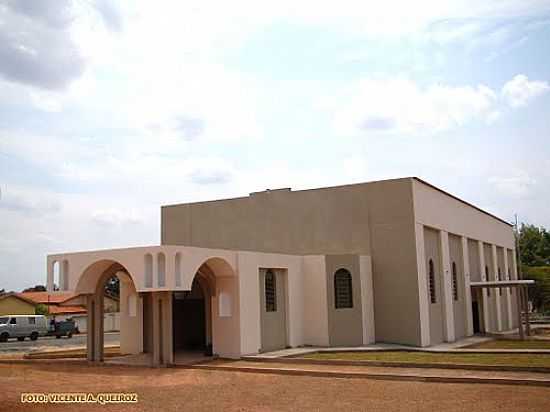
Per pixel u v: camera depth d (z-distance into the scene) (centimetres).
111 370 2038
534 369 1742
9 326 4394
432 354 2306
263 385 1670
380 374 1755
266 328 2428
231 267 2253
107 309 6203
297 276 2669
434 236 3073
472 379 1642
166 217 3484
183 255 2052
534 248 8462
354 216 2905
